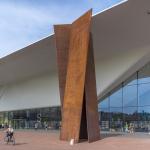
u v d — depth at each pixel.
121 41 32.69
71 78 28.84
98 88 39.00
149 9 26.08
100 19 28.70
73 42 29.42
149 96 34.69
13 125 56.53
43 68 45.72
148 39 31.41
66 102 28.97
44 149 23.06
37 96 50.22
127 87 37.09
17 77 53.22
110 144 25.03
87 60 28.31
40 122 50.28
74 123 27.77
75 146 24.61
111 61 37.47
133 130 35.78
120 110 37.53
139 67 35.62
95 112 28.05
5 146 25.91
